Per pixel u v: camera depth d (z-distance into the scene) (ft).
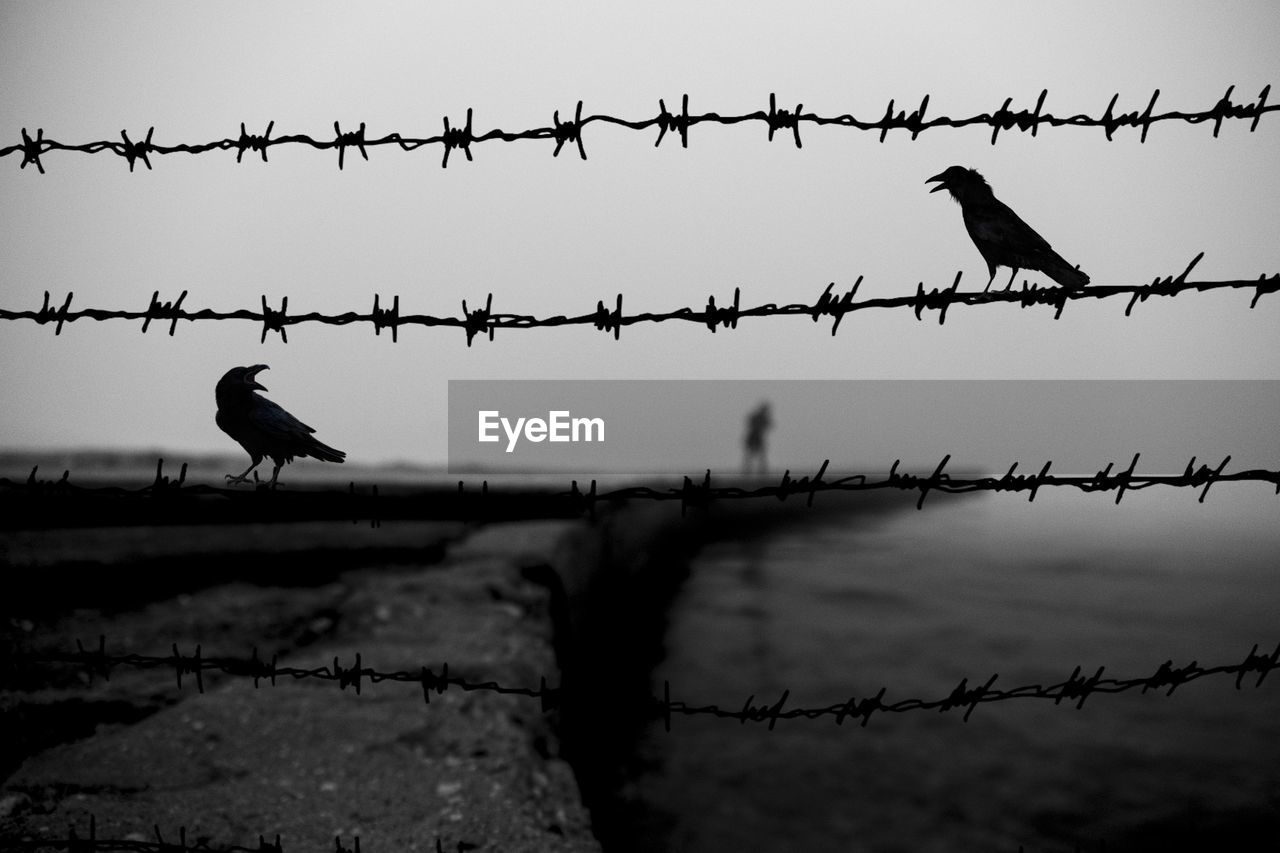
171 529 27.73
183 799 12.31
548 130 8.17
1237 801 25.59
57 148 8.33
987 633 49.08
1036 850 22.38
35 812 11.68
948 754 29.04
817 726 31.40
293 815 11.98
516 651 19.80
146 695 16.14
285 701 16.10
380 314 8.04
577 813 12.91
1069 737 31.01
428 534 29.89
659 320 8.00
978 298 7.99
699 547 83.87
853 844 21.90
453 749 14.39
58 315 7.86
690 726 30.81
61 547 24.94
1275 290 7.68
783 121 8.11
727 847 21.18
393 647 19.93
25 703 15.34
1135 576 73.51
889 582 67.82
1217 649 46.50
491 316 8.08
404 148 8.30
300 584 24.81
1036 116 7.95
